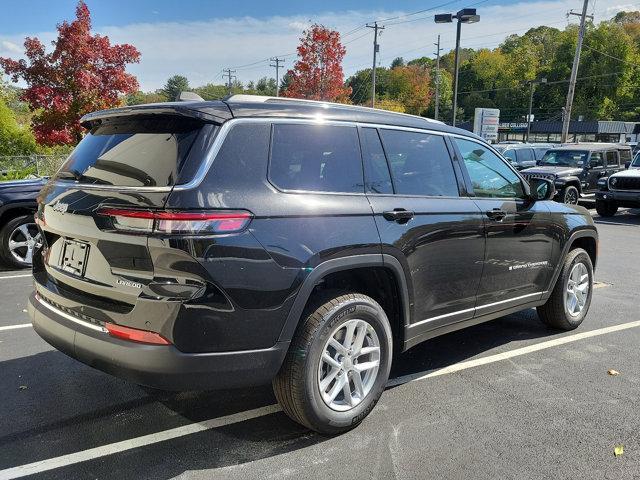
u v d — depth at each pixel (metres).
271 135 3.03
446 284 3.87
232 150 2.86
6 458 2.97
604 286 7.22
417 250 3.57
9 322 5.24
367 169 3.45
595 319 5.73
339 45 34.53
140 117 3.08
